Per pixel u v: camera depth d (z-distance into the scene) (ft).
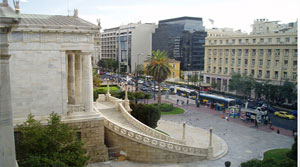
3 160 36.17
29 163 58.13
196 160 98.68
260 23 324.19
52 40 83.30
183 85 343.46
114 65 481.46
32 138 64.69
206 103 219.61
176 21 441.27
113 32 552.41
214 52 320.09
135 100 203.21
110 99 138.72
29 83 81.56
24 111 81.56
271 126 155.53
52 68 84.02
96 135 90.48
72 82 97.14
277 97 230.27
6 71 36.27
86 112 90.17
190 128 150.71
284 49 247.70
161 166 88.28
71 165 63.52
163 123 160.04
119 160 91.04
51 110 84.89
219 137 134.41
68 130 72.18
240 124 164.35
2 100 35.86
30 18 89.25
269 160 78.54
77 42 86.58
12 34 78.48
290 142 129.08
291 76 242.58
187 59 425.28
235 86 258.37
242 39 286.87
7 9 37.11
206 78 332.80
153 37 487.61
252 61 278.05
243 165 79.71
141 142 90.94
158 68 199.62
